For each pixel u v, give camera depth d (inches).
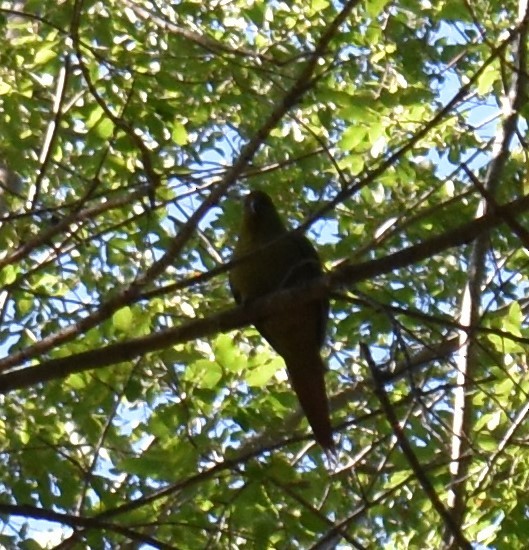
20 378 320.8
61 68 507.2
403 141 518.3
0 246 510.9
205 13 568.1
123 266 565.9
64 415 511.2
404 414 473.4
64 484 445.4
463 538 254.4
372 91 561.6
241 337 528.7
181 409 414.3
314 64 321.4
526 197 307.9
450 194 545.3
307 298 330.6
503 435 449.1
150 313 467.2
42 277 521.7
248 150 325.7
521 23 328.2
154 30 522.9
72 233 344.8
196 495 399.5
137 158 517.3
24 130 551.8
